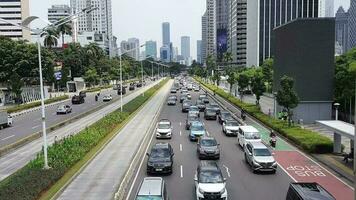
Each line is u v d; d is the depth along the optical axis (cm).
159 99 9212
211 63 17512
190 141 4012
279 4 16762
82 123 5347
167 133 4109
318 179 2592
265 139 4069
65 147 3203
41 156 2905
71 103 8600
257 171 2752
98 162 3039
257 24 17075
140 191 1878
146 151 3516
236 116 5919
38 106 7925
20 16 18075
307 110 5081
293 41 5088
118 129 4644
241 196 2236
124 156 3247
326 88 5059
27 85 9812
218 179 2223
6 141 4066
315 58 5031
